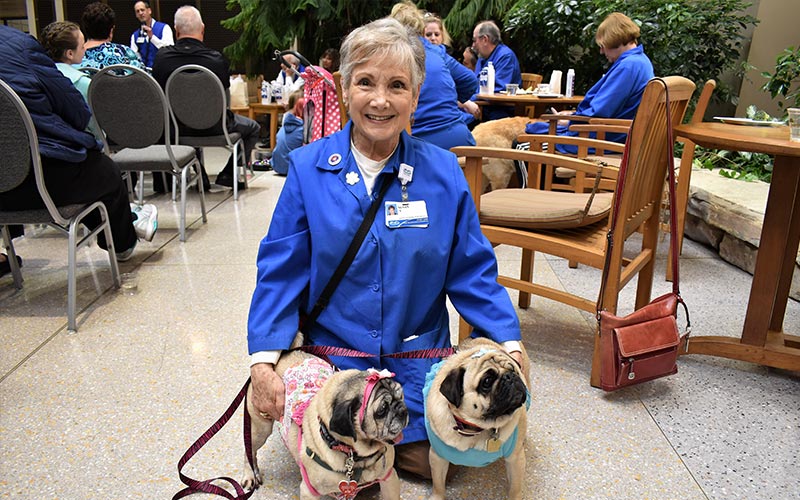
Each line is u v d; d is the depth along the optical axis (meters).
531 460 1.80
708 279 3.43
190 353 2.42
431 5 8.15
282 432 1.48
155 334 2.59
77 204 2.75
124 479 1.69
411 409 1.64
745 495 1.66
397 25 1.57
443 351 1.65
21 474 1.70
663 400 2.15
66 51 3.73
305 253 1.68
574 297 2.33
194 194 5.46
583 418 2.03
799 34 6.01
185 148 4.22
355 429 1.27
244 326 2.68
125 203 3.30
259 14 8.15
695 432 1.96
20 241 3.97
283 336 1.60
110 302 2.93
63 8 9.25
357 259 1.60
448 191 1.67
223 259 3.61
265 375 1.55
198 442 1.64
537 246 2.33
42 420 1.95
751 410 2.10
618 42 4.38
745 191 4.01
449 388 1.36
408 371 1.67
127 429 1.91
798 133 2.05
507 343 1.63
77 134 2.66
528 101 5.06
